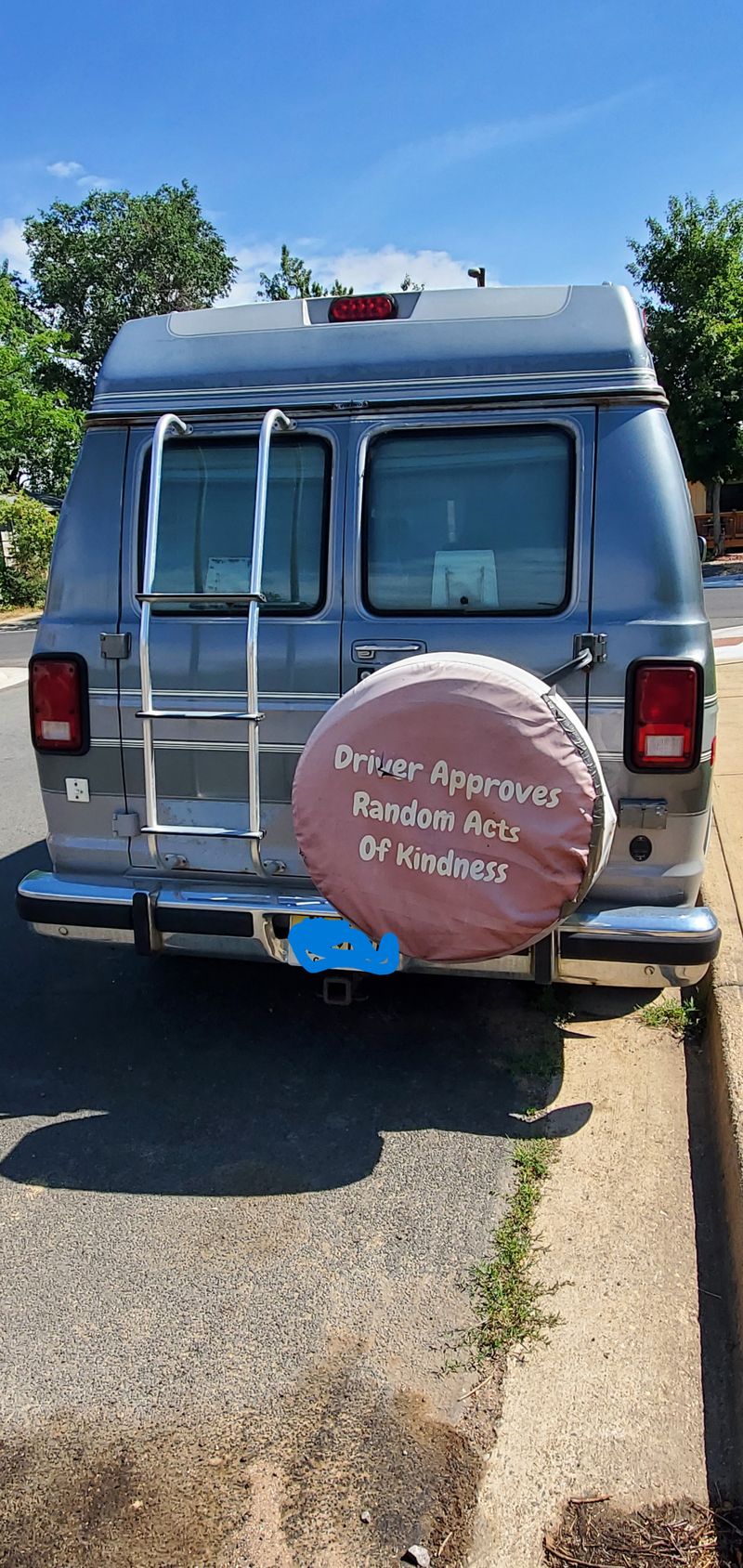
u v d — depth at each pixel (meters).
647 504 3.15
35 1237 2.92
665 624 3.12
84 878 3.69
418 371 3.31
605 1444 2.23
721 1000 3.76
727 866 5.03
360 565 3.35
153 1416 2.34
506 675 2.86
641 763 3.15
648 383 3.18
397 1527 2.06
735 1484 2.13
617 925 3.17
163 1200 3.06
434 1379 2.41
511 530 3.25
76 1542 2.05
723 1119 3.18
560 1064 3.76
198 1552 2.02
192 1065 3.83
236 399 3.44
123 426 3.54
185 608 3.47
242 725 3.44
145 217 35.94
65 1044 4.02
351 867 2.98
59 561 3.60
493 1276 2.71
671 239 26.36
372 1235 2.89
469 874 2.88
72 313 37.12
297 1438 2.27
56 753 3.64
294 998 4.37
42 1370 2.47
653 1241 2.82
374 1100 3.56
